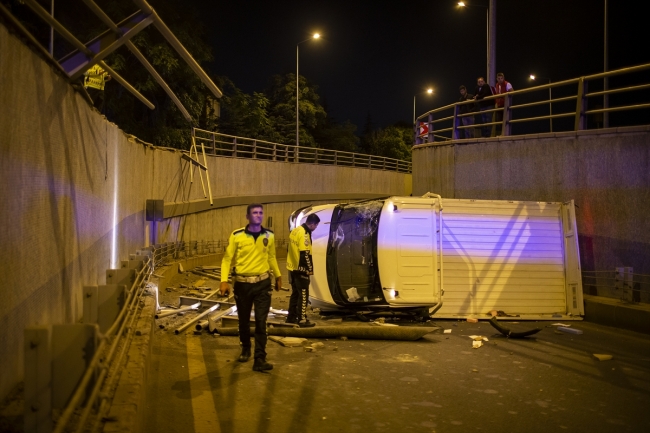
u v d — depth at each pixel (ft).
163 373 23.63
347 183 135.23
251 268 24.40
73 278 22.35
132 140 45.03
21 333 15.38
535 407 20.40
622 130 39.81
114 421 13.01
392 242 38.09
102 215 29.84
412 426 18.17
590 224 41.37
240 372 23.95
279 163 110.52
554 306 40.50
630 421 19.11
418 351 29.04
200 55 91.50
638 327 34.91
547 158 43.96
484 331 35.19
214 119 116.78
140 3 21.47
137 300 23.20
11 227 14.47
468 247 39.65
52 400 11.87
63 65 21.83
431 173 54.39
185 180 72.95
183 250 72.08
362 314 38.60
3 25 13.92
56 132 19.49
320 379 23.30
